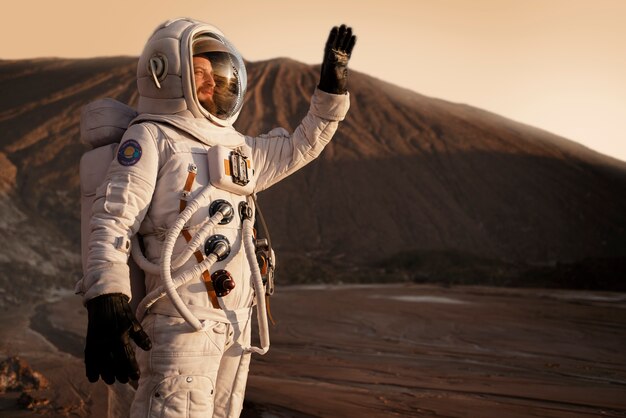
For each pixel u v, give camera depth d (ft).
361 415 19.12
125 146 9.11
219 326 8.99
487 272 106.11
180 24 9.67
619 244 197.47
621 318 52.90
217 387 9.39
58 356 28.78
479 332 44.60
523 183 219.20
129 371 8.13
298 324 46.47
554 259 185.37
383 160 210.18
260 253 9.89
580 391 24.73
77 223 123.85
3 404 19.72
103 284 8.30
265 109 240.32
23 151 167.94
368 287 85.10
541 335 43.73
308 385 23.21
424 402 21.25
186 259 8.83
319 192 187.83
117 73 247.70
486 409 20.68
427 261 132.98
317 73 278.87
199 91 9.52
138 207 8.87
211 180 9.12
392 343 39.14
